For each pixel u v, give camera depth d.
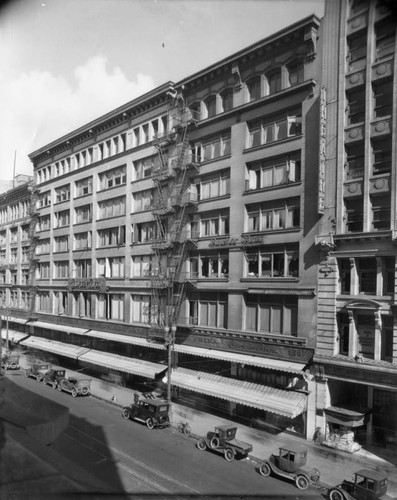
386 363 23.08
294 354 26.97
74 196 49.16
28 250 58.03
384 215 23.83
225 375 31.08
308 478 19.47
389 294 23.42
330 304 25.44
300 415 26.47
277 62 29.06
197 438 25.84
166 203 36.19
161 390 35.56
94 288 44.34
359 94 25.08
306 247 26.77
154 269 38.00
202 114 34.31
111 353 40.97
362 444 24.95
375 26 24.19
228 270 31.67
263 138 30.23
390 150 23.69
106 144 44.91
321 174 25.55
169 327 31.67
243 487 19.28
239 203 30.84
